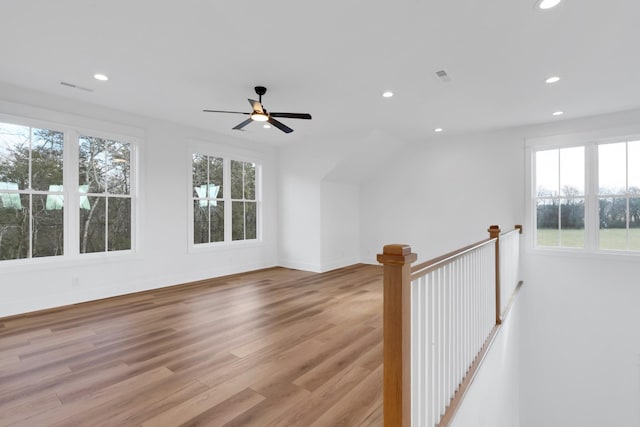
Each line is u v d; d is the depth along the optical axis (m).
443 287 1.85
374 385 2.16
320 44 2.70
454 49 2.76
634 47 2.69
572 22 2.35
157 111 4.48
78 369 2.36
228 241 5.85
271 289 4.78
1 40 2.63
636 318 4.31
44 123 3.80
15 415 1.83
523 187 5.15
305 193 6.30
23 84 3.55
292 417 1.83
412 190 6.32
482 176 5.54
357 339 2.93
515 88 3.60
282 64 3.06
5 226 3.62
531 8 2.19
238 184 6.09
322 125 5.17
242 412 1.87
